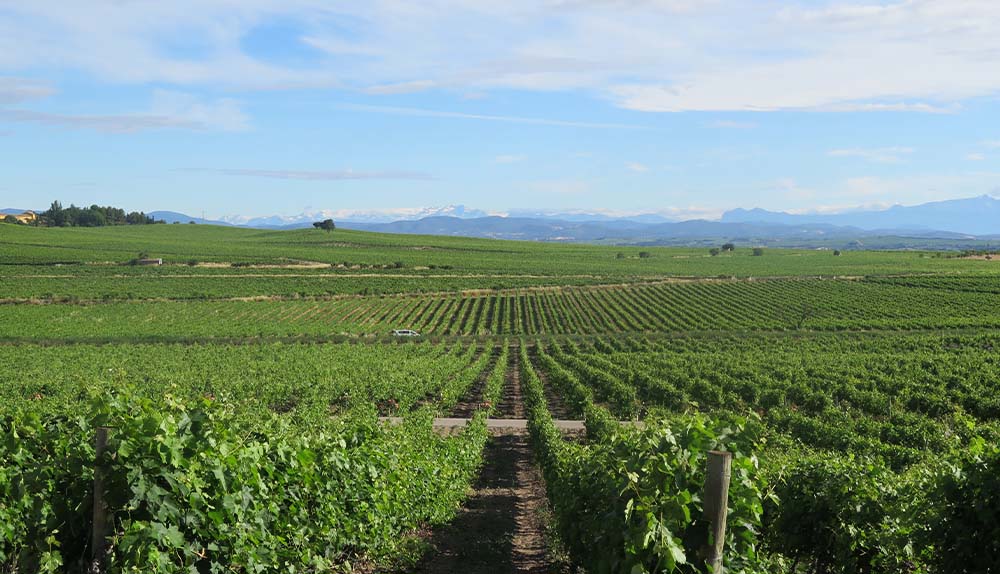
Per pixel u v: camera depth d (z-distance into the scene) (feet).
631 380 138.31
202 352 183.32
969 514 21.15
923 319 239.30
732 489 18.39
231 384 117.39
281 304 302.45
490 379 142.10
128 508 17.39
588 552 26.48
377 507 32.65
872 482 27.53
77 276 341.41
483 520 50.11
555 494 40.19
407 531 41.14
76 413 22.25
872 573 26.43
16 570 18.08
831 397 110.11
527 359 192.44
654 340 223.71
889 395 109.50
